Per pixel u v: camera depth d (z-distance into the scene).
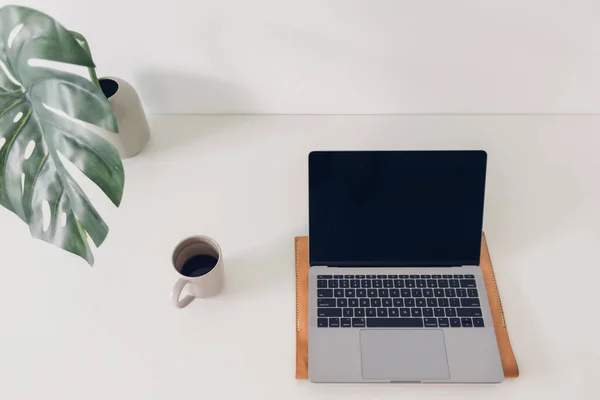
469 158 0.95
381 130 1.17
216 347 0.92
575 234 1.02
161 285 0.98
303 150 1.15
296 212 1.06
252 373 0.89
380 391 0.88
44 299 0.98
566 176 1.10
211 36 1.05
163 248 1.02
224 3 0.99
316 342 0.91
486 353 0.89
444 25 1.02
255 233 1.04
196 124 1.19
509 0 0.98
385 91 1.15
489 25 1.02
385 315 0.93
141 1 0.99
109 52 1.08
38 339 0.94
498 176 1.10
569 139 1.15
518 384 0.88
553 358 0.90
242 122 1.19
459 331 0.91
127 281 0.99
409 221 0.97
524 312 0.94
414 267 0.98
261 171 1.12
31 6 1.00
